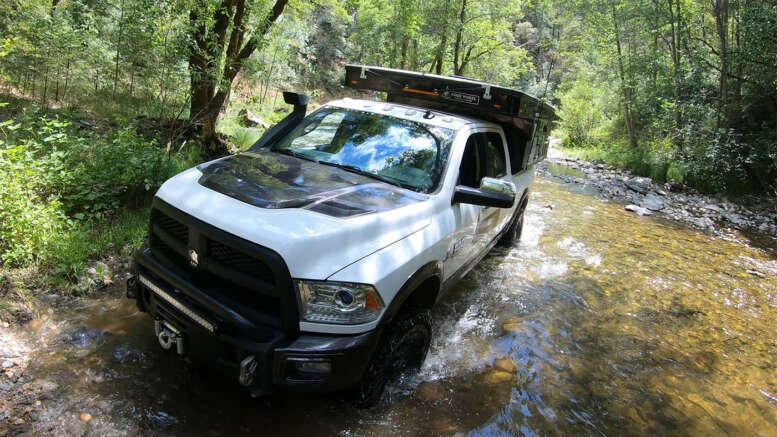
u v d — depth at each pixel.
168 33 6.98
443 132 3.87
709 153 14.02
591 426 3.29
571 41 26.33
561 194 11.27
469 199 3.51
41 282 3.69
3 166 4.18
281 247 2.41
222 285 2.64
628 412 3.52
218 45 7.07
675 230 9.23
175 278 2.67
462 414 3.17
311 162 3.60
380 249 2.73
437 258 3.27
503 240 6.42
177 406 2.81
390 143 3.76
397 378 3.26
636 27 19.39
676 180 15.07
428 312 3.21
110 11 8.33
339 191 3.05
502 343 4.17
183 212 2.70
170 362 3.16
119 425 2.60
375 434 2.85
